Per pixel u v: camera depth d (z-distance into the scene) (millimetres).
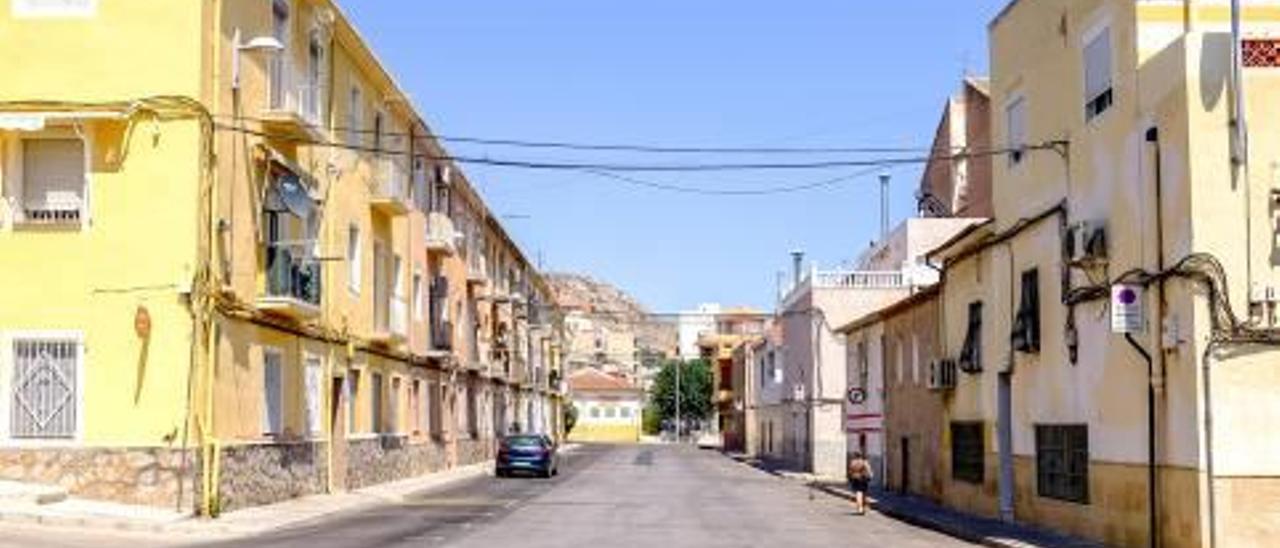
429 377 49188
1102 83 22109
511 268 77438
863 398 43000
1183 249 18688
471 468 54844
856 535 25766
